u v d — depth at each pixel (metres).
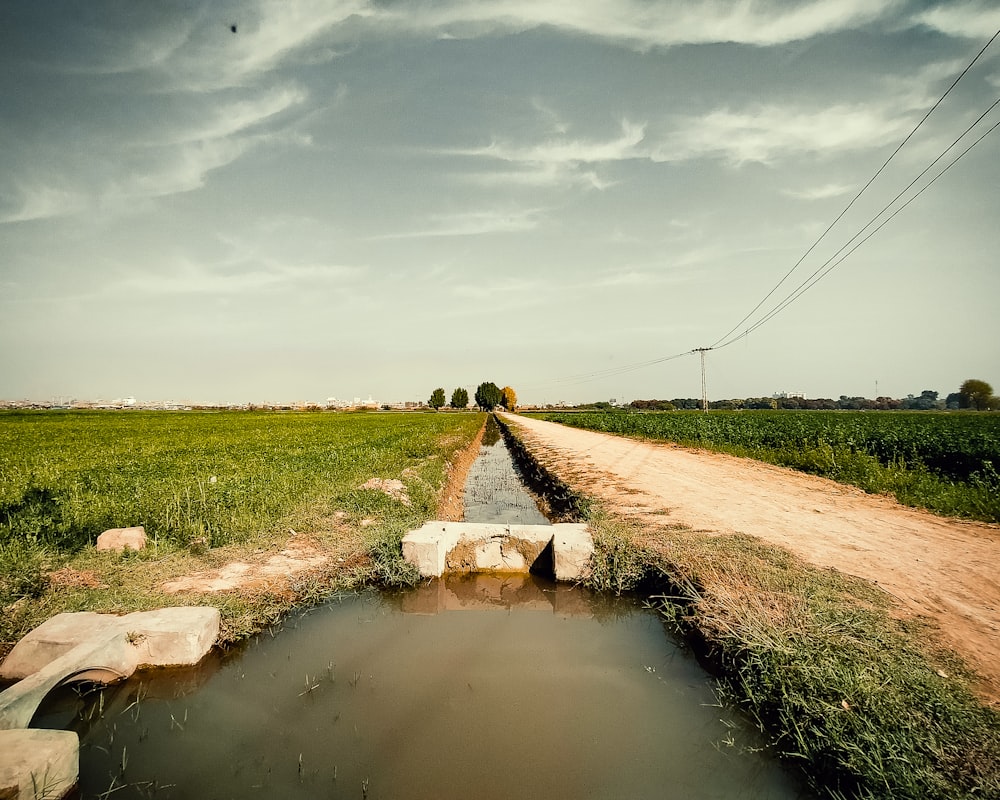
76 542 6.68
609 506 9.57
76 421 49.28
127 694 3.99
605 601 6.16
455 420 59.28
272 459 15.52
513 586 6.67
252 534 7.29
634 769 3.22
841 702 3.37
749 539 7.13
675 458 18.89
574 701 3.99
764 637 4.11
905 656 3.89
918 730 3.09
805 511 9.28
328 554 6.83
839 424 28.36
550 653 4.81
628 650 4.89
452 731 3.58
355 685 4.18
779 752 3.39
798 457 16.14
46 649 4.03
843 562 6.23
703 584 5.49
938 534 7.75
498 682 4.26
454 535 7.12
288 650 4.80
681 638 5.16
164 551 6.57
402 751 3.35
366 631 5.26
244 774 3.13
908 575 5.80
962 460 13.45
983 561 6.40
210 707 3.86
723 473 14.60
